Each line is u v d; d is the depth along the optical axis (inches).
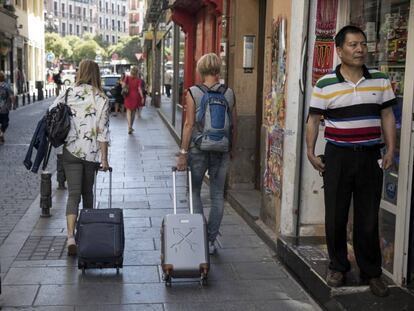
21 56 1631.4
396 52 184.9
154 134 695.1
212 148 218.1
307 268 197.9
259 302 191.9
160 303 189.6
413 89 170.9
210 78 224.8
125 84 694.5
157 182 391.9
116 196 346.9
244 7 330.6
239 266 224.7
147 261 229.3
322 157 178.4
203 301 191.9
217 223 233.8
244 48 332.2
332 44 215.9
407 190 176.2
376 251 177.2
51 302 189.0
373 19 200.5
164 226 202.1
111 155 514.6
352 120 168.4
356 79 169.6
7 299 191.0
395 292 177.9
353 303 172.4
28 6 1740.9
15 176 423.2
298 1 214.5
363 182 171.8
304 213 226.2
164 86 1058.1
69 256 233.9
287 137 224.1
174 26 743.1
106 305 187.5
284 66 227.1
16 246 247.8
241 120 337.1
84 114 232.5
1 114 604.1
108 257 206.8
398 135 182.5
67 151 233.3
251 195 323.3
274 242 237.9
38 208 318.7
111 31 5472.4
